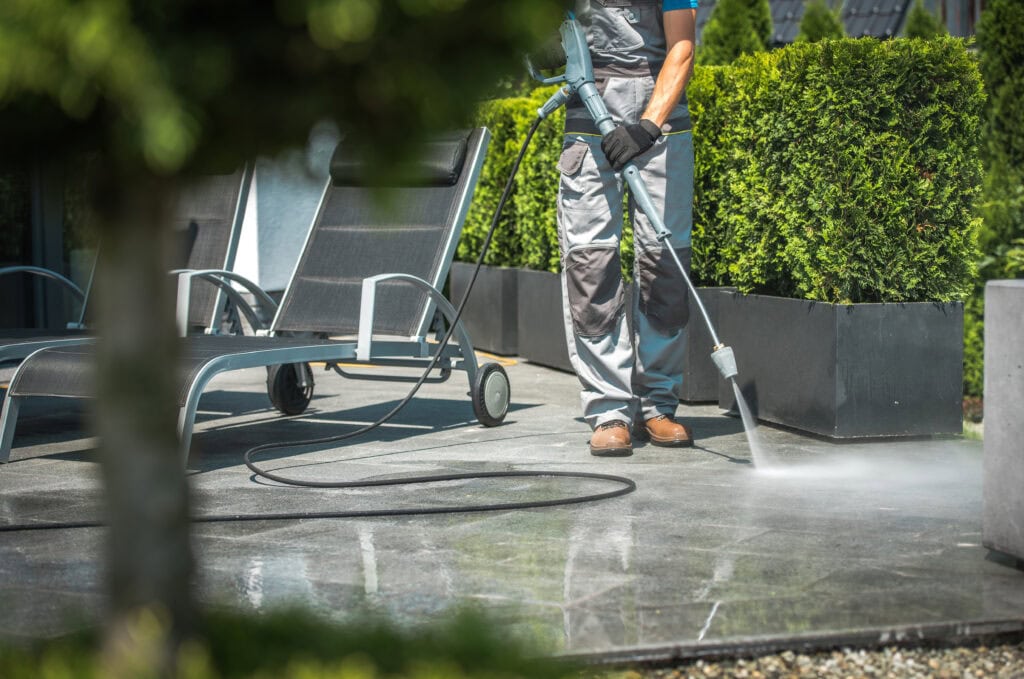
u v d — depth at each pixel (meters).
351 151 2.11
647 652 3.33
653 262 6.72
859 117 6.88
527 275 11.08
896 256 6.95
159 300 2.29
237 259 14.37
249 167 2.18
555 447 6.88
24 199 11.08
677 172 6.68
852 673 3.31
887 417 6.98
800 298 7.41
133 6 1.82
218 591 3.92
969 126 7.03
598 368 6.59
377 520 5.02
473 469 6.21
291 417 8.12
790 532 4.78
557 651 3.27
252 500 5.43
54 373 6.29
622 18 6.57
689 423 7.75
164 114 1.83
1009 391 4.12
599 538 4.68
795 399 7.26
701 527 4.87
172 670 2.35
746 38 16.39
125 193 2.21
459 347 7.54
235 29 1.90
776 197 7.37
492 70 1.98
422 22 1.88
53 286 11.43
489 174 11.95
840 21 16.91
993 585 3.97
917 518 5.04
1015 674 3.30
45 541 4.69
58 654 2.53
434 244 7.56
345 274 7.79
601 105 6.42
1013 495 4.12
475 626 2.79
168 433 2.34
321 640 2.68
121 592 2.34
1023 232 10.66
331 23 1.79
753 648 3.41
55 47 1.80
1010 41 10.60
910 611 3.67
